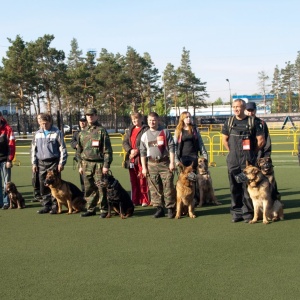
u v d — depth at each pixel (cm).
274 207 700
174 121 6406
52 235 648
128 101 5666
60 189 788
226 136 713
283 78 8475
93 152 750
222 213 780
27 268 497
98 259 523
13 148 883
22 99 4147
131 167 862
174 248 563
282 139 3167
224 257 520
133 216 773
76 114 4644
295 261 499
